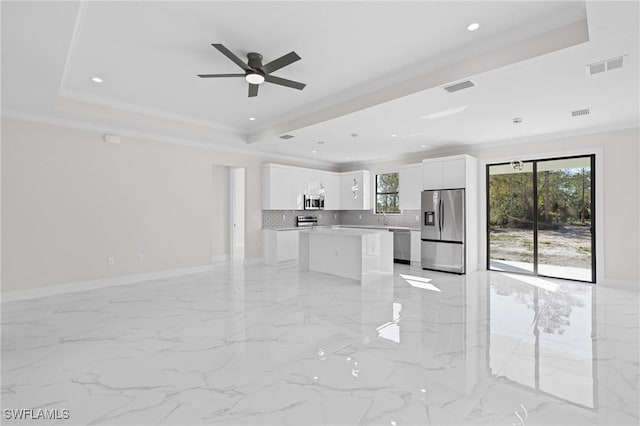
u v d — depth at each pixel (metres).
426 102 3.94
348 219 9.33
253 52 3.11
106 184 5.12
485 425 1.82
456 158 6.28
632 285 4.82
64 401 2.04
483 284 5.25
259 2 2.36
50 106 4.14
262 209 7.48
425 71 3.51
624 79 3.24
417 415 1.91
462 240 6.07
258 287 5.06
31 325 3.38
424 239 6.66
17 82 3.44
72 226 4.78
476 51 3.07
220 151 6.68
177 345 2.88
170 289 4.93
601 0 2.00
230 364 2.53
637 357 2.63
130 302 4.23
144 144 5.55
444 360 2.60
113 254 5.18
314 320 3.54
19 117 4.32
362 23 2.65
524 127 5.16
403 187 7.66
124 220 5.31
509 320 3.53
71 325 3.38
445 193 6.30
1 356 2.66
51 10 2.23
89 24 2.63
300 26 2.69
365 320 3.54
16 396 2.10
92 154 4.98
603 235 5.06
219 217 8.13
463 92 3.61
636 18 2.18
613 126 4.95
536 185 5.88
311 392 2.14
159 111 5.00
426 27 2.71
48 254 4.57
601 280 5.09
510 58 2.91
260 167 7.45
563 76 3.17
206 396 2.10
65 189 4.71
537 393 2.13
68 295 4.58
